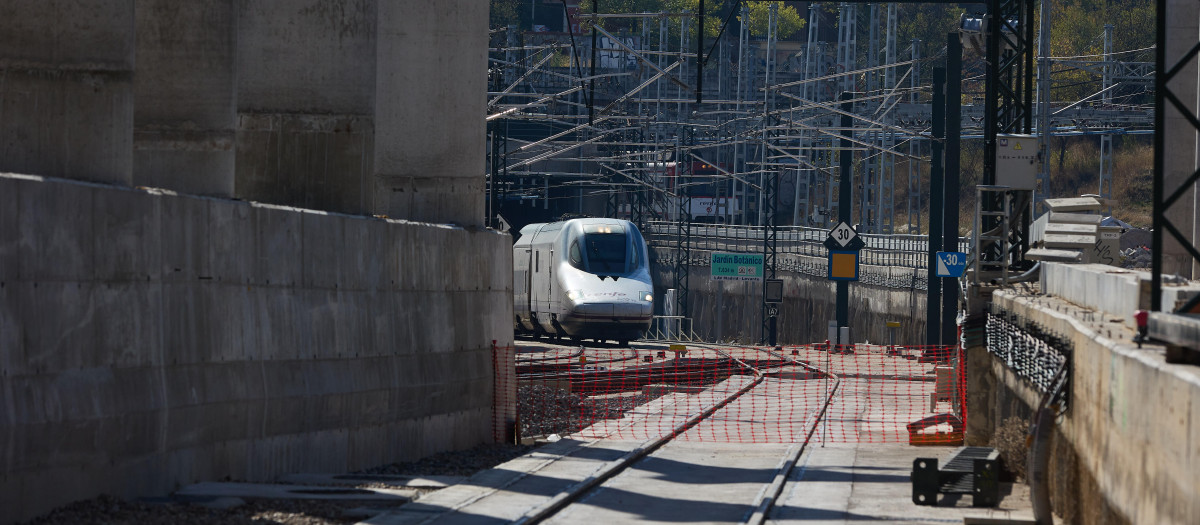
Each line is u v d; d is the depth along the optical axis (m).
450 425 49.09
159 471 30.23
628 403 74.56
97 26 31.09
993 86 59.41
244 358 34.56
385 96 55.84
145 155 39.50
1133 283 31.20
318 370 38.81
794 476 41.09
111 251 28.98
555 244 117.50
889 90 128.25
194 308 32.25
